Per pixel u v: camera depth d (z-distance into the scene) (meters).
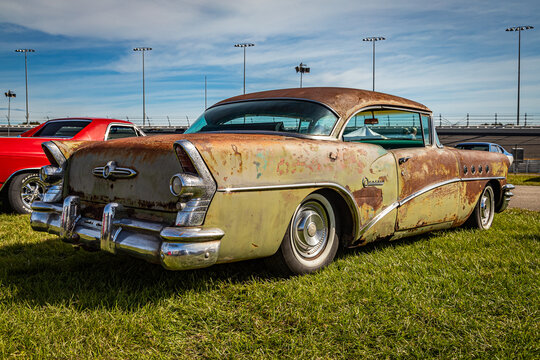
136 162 2.64
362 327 2.32
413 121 4.05
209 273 3.12
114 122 6.82
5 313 2.41
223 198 2.45
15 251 3.89
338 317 2.41
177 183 2.34
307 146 2.95
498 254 3.76
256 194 2.61
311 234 3.09
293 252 2.98
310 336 2.20
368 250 3.86
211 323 2.37
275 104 3.44
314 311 2.49
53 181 3.19
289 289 2.78
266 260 3.02
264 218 2.68
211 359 2.03
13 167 5.90
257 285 2.87
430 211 4.02
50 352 2.03
